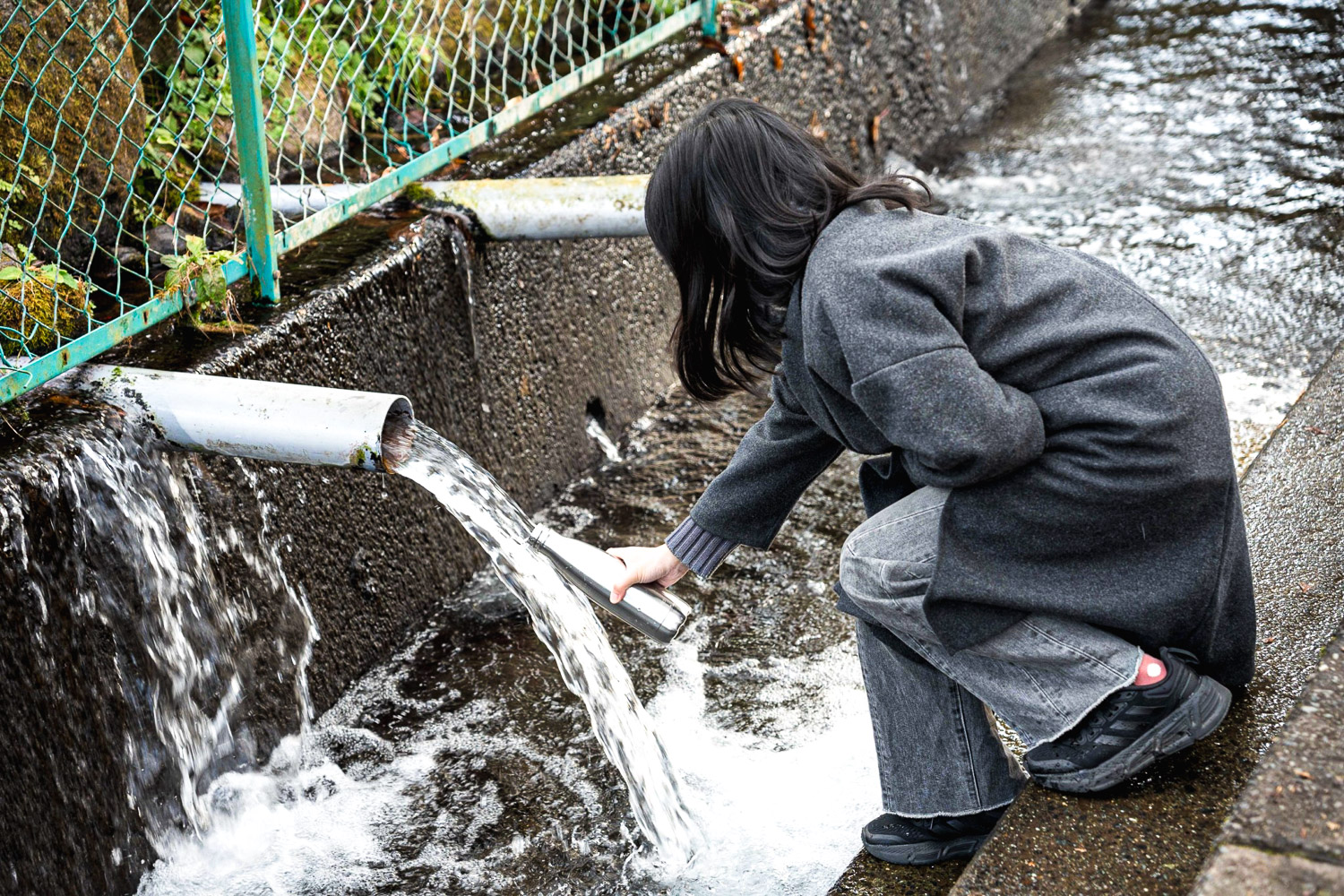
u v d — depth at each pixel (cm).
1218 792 195
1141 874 181
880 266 163
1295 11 752
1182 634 189
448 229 320
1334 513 258
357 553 299
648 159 410
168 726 247
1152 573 180
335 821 261
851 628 312
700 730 278
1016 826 192
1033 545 178
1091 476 171
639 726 252
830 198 178
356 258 300
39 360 233
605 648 250
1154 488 171
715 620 318
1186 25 762
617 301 403
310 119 369
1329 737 163
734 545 218
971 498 177
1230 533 188
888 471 201
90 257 295
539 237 329
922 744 212
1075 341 171
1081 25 793
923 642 199
